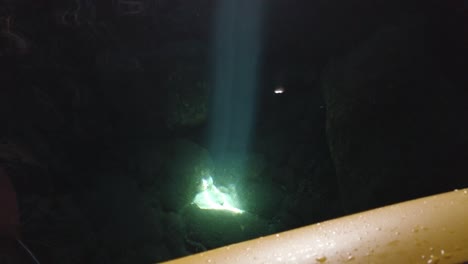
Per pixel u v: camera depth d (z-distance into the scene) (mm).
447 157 5238
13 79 6195
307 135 8742
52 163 6492
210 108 9125
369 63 6289
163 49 8305
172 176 8117
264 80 9336
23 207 5359
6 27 5863
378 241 773
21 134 6156
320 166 8234
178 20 8367
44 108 6586
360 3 7102
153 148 8344
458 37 5840
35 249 5035
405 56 5949
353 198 6270
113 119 8086
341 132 6438
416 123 5602
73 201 6426
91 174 7277
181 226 7293
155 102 8227
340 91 6551
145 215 6914
